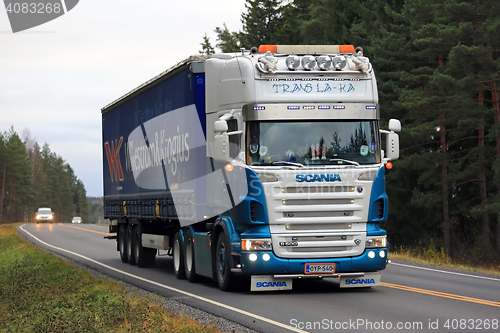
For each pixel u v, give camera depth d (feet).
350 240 51.42
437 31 132.46
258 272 50.47
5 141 546.67
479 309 44.14
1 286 61.05
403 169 156.35
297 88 51.85
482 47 123.44
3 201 550.77
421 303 47.09
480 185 147.43
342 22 184.65
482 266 117.08
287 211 50.42
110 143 99.60
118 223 98.32
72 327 39.04
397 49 154.30
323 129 51.72
